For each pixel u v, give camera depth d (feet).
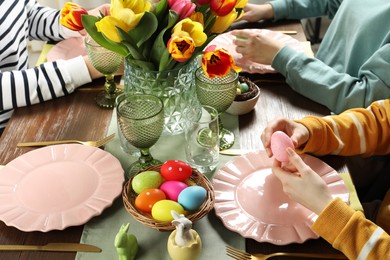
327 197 2.67
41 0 6.57
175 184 2.66
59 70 3.71
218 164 3.10
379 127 3.39
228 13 2.88
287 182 2.77
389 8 3.99
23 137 3.34
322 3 4.83
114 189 2.83
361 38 4.17
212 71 2.62
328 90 3.67
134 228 2.66
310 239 2.60
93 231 2.65
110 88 3.70
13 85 3.60
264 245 2.59
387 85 3.57
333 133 3.22
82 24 2.94
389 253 2.47
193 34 2.68
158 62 2.98
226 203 2.78
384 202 3.60
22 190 2.85
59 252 2.55
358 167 4.25
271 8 4.73
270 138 3.01
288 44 4.27
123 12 2.60
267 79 3.96
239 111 3.47
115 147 3.25
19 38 4.48
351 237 2.51
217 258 2.51
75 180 2.92
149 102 3.01
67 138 3.32
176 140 3.31
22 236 2.63
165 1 2.76
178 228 2.32
